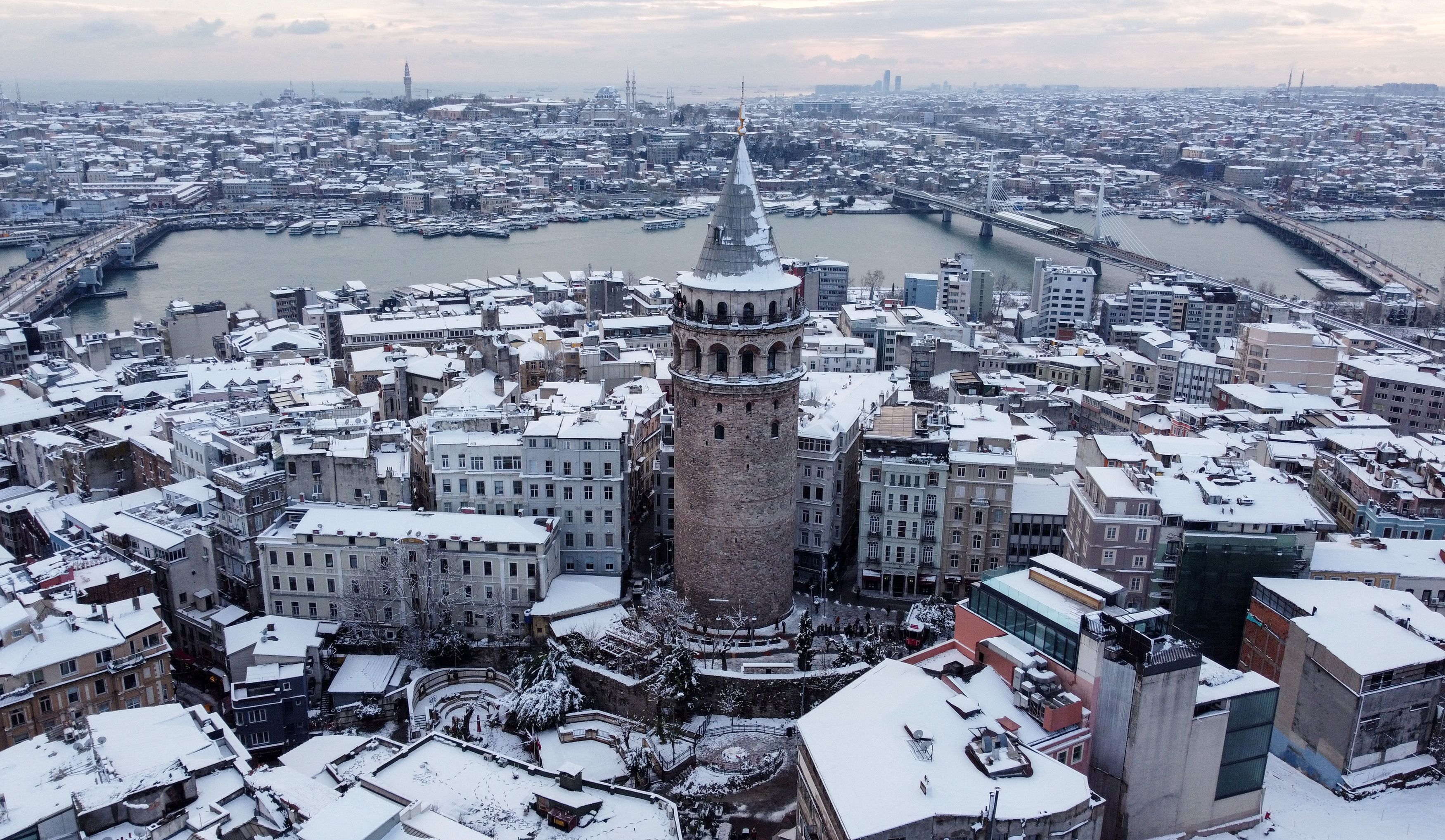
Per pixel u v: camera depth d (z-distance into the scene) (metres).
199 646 185.25
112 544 192.50
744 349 157.62
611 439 182.75
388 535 174.00
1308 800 135.25
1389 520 180.12
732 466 164.00
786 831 132.62
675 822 117.00
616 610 175.00
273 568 176.62
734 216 155.75
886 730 113.31
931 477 185.50
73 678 139.00
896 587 193.00
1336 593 150.75
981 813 99.81
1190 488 167.00
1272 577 157.50
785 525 171.62
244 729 150.88
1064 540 186.25
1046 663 123.00
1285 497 165.88
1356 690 133.38
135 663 144.25
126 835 99.81
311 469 188.62
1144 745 118.00
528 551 173.12
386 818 103.25
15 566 174.38
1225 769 125.44
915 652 161.62
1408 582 162.12
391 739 153.25
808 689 157.38
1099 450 190.25
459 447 187.38
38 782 104.75
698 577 172.50
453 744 133.88
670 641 163.88
